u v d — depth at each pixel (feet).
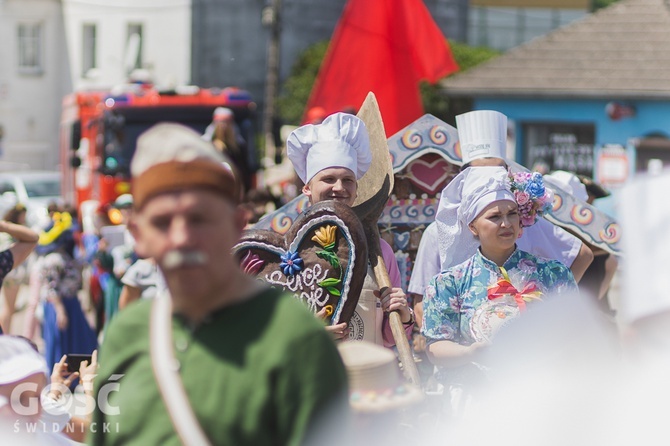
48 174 121.70
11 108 181.98
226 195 11.66
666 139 100.32
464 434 12.48
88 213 82.28
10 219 47.96
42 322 45.85
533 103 107.55
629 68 104.68
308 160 22.09
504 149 25.05
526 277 20.45
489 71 110.11
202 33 166.30
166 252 11.44
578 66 107.24
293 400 11.23
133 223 11.88
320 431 11.20
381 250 22.71
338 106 40.86
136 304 12.25
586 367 11.22
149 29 170.30
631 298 10.19
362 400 11.95
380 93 40.27
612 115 102.53
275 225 26.27
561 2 175.94
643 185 10.19
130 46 171.63
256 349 11.35
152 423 11.52
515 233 20.39
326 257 19.99
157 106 87.30
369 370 12.05
